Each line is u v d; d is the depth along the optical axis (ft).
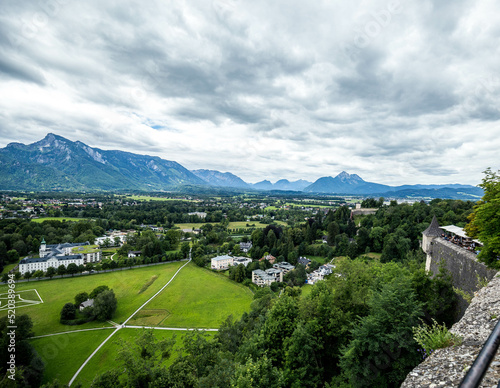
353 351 71.72
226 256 417.69
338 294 105.60
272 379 85.51
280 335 111.04
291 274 328.08
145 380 115.75
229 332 168.96
